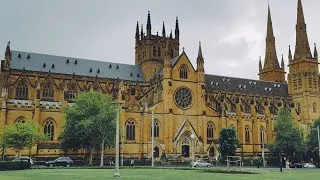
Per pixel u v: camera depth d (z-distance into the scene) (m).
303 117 175.75
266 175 61.59
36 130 101.94
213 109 136.88
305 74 179.00
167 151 124.06
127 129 121.50
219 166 108.62
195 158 125.62
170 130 125.81
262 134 136.25
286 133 126.25
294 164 118.38
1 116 109.88
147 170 75.06
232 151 117.81
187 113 131.62
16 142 97.00
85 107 105.38
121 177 50.06
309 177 57.09
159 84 132.62
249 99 164.12
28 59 139.62
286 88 190.62
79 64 149.25
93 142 101.31
